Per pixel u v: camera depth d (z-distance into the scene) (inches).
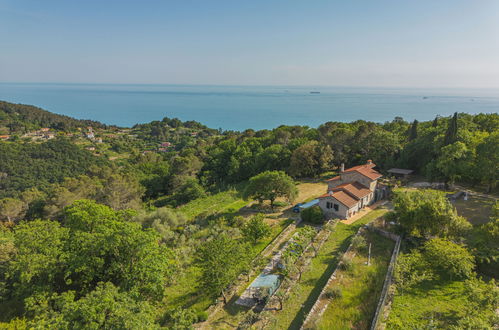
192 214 2519.7
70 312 722.2
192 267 1417.3
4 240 1160.8
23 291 958.4
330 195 1790.1
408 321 828.6
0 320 976.9
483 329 702.5
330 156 3051.2
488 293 836.0
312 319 887.1
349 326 845.2
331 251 1347.2
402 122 4507.9
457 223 1221.7
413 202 1396.4
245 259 1154.0
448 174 2073.1
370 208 1945.1
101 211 1322.6
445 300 918.4
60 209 2470.5
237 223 1904.5
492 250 1094.4
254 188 2154.3
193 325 957.2
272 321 912.9
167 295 1192.2
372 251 1301.7
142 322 721.0
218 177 4025.6
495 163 1831.9
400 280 981.2
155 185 3644.2
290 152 3376.0
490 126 2851.9
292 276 1174.3
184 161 3666.3
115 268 980.6
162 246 1108.5
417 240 1318.9
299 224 1809.8
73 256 983.6
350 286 1049.5
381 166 2938.0
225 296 1111.6
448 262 1019.9
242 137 5802.2
